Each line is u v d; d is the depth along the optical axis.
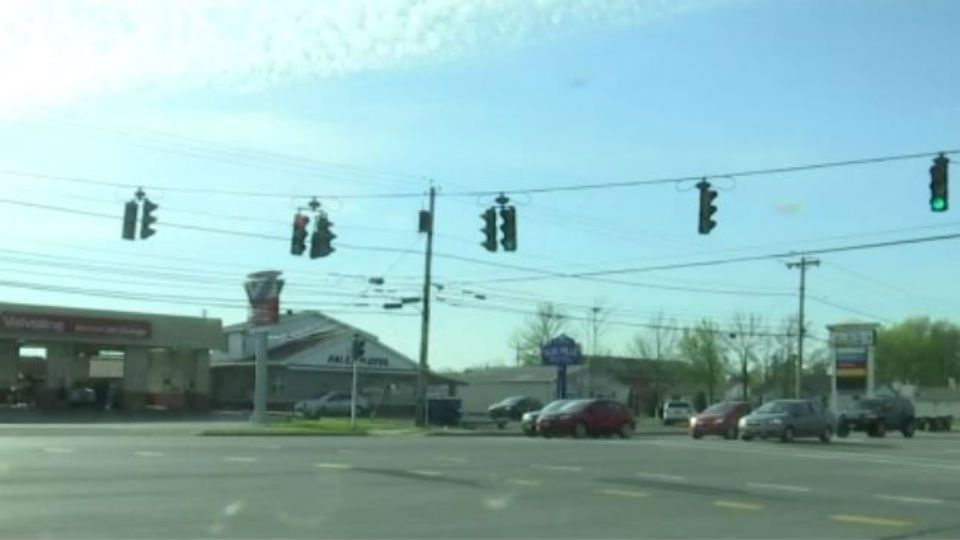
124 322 62.97
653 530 13.58
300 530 12.80
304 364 76.25
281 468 21.17
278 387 76.19
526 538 12.62
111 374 84.19
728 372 114.50
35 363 79.88
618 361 110.38
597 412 43.00
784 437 40.47
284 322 84.50
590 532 13.25
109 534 12.15
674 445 35.06
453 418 56.38
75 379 72.25
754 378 117.06
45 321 59.56
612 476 21.31
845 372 77.25
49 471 19.23
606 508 15.81
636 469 23.39
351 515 14.30
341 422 51.62
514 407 71.81
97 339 61.69
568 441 37.12
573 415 42.34
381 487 17.95
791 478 22.22
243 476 19.25
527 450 29.50
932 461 28.84
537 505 15.95
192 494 16.17
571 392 100.19
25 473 18.81
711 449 32.59
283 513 14.28
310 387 77.56
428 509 15.15
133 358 64.94
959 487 20.66
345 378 79.00
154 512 14.04
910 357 125.56
